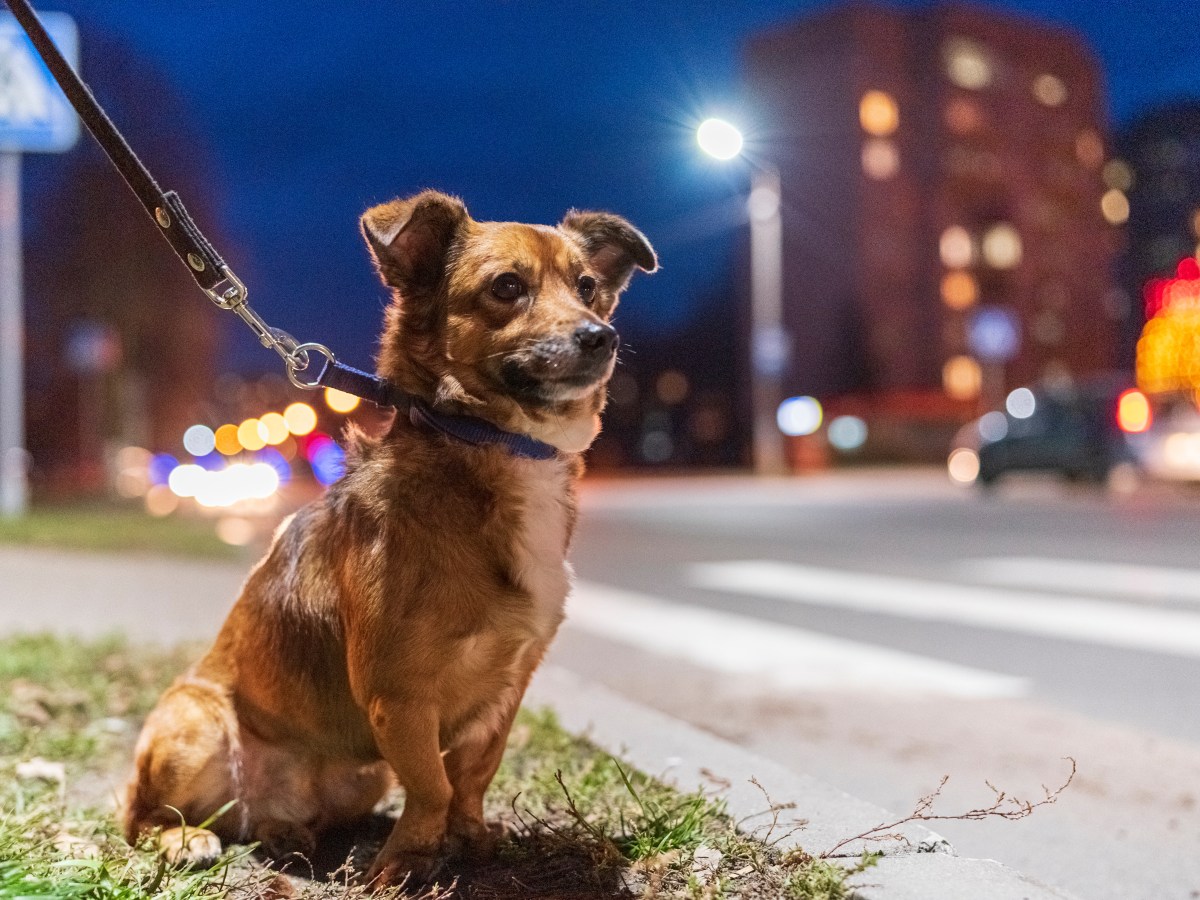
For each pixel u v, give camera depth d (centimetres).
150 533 1440
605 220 374
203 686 336
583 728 450
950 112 6153
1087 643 721
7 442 1789
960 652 703
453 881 302
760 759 396
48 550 1262
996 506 1909
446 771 322
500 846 325
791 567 1150
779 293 6288
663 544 1404
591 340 300
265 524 1781
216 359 3438
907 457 5616
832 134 6059
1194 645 708
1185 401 2131
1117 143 8112
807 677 640
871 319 5994
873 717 544
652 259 372
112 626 742
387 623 289
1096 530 1429
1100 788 428
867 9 5962
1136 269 7956
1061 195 6681
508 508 299
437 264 320
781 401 6250
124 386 3119
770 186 3322
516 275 313
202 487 2703
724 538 1479
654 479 3750
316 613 317
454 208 320
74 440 3762
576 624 822
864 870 272
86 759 437
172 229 326
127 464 3053
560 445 311
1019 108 6450
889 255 6050
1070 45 6669
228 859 305
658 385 6681
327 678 319
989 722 532
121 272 2975
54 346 3186
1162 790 424
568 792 340
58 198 2911
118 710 508
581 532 1593
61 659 593
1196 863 351
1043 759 468
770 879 282
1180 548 1220
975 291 6284
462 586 290
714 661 688
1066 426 2180
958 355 6212
